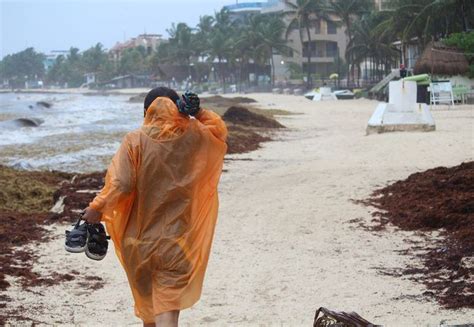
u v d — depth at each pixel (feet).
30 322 26.22
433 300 28.02
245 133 105.09
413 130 94.63
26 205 50.42
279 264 34.45
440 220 40.65
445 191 47.06
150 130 18.17
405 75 191.21
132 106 265.54
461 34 182.29
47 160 82.84
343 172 60.54
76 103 313.73
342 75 437.58
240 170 67.67
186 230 18.07
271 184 57.26
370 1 350.84
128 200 18.24
